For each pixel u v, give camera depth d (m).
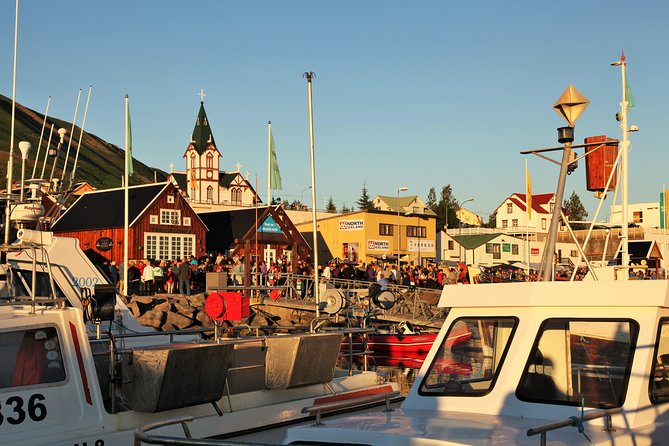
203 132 134.00
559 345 5.36
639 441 4.75
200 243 57.44
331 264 46.72
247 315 9.09
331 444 4.91
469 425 4.98
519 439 4.61
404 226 72.50
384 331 26.50
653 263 23.75
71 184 14.57
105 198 57.47
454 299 5.95
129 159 33.72
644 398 4.96
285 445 5.05
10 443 7.33
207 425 8.71
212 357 8.62
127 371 8.30
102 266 41.88
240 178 137.38
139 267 38.94
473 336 5.77
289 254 62.69
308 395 10.05
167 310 30.80
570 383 5.23
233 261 42.53
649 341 5.06
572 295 5.39
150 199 55.16
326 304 14.36
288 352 9.61
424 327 30.06
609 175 8.84
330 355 10.25
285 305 33.97
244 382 9.95
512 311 5.63
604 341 5.21
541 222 107.31
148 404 8.13
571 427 4.89
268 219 61.50
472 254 76.56
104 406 8.36
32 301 7.89
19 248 8.47
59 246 12.84
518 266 63.50
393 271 39.06
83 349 8.06
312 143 24.73
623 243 15.53
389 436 4.72
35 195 10.52
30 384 7.59
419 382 5.88
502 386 5.44
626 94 18.44
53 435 7.61
